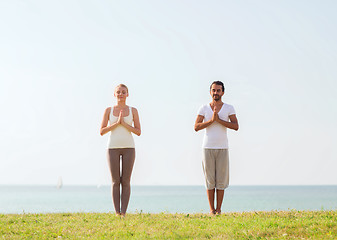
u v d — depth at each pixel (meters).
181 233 7.00
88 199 67.06
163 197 78.50
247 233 6.98
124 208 8.67
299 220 7.85
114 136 8.64
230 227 7.35
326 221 7.58
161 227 7.59
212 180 8.95
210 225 7.54
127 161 8.62
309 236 6.72
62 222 8.48
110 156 8.65
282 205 47.16
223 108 8.97
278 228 7.22
